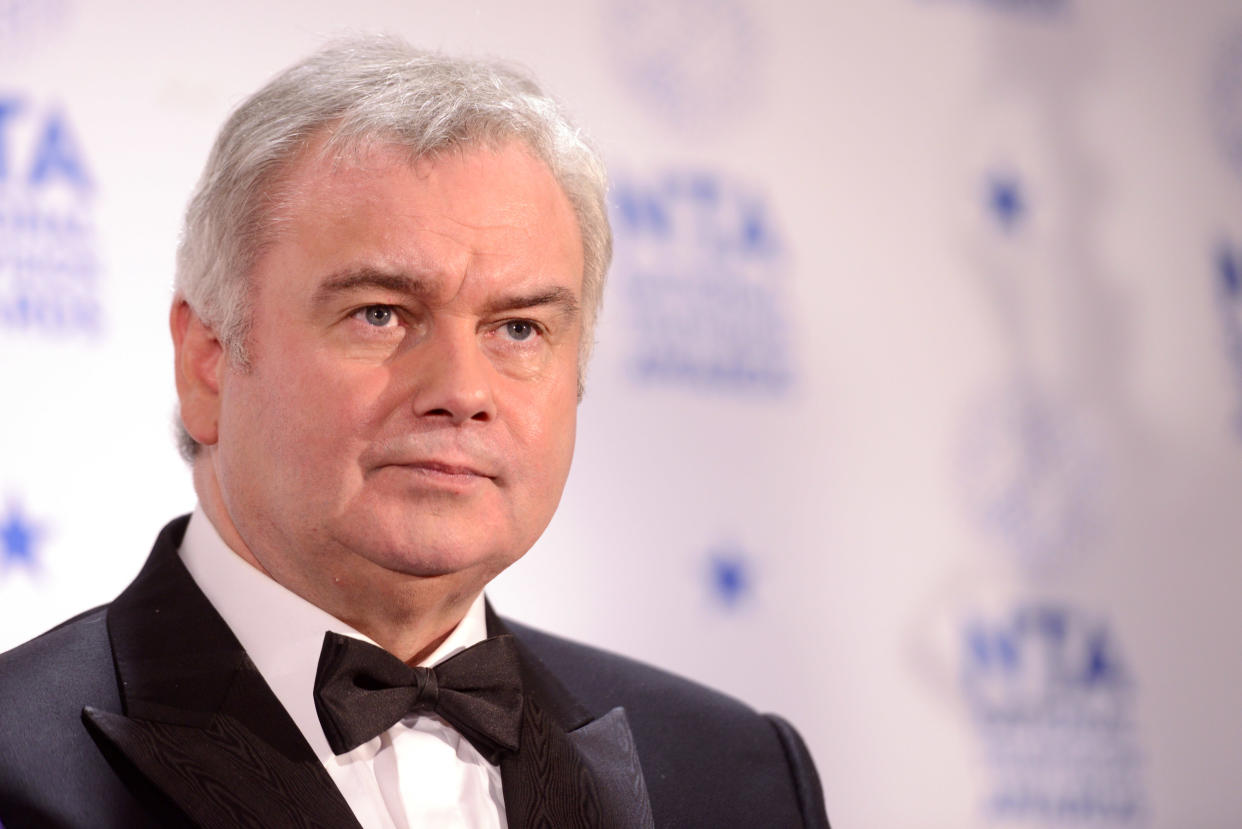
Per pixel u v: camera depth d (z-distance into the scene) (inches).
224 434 185.0
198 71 327.6
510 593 341.7
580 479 350.0
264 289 180.1
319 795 170.4
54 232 311.1
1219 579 406.3
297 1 338.0
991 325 394.3
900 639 374.6
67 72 316.2
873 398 380.5
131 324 315.3
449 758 186.2
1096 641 393.1
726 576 360.8
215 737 172.1
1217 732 400.2
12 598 301.1
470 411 173.3
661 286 362.0
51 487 306.0
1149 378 408.5
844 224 382.9
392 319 177.6
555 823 184.1
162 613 185.3
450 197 177.8
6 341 305.4
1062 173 408.2
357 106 181.2
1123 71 420.5
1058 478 394.9
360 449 174.2
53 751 169.8
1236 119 430.6
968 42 403.5
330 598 184.4
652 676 222.2
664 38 370.9
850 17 391.9
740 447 365.7
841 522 373.1
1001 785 378.0
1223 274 420.8
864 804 365.4
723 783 208.4
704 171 370.6
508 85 193.2
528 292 180.1
